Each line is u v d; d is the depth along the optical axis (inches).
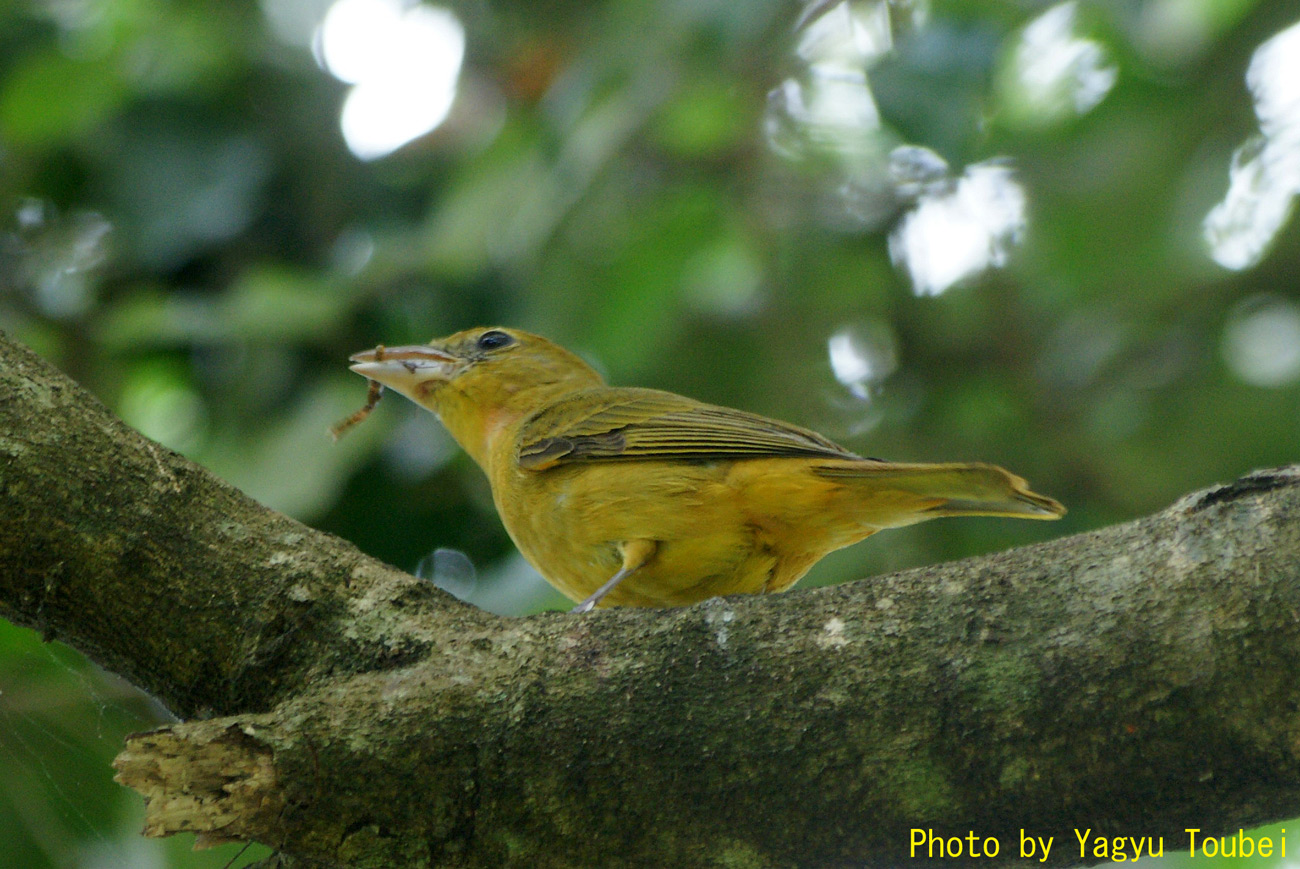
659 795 199.3
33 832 321.1
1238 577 183.3
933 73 434.9
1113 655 186.5
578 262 479.8
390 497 434.0
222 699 221.8
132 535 218.8
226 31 485.4
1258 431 510.0
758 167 522.3
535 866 202.4
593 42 447.5
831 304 548.1
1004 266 535.8
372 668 216.4
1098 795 187.9
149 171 470.6
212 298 475.5
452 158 489.7
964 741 190.5
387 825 199.8
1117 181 505.4
